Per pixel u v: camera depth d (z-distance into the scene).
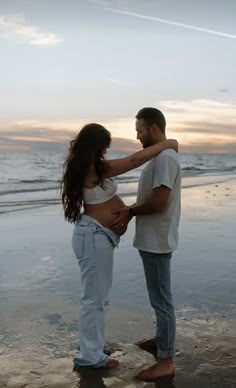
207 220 9.71
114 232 3.38
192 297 4.82
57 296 4.96
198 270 5.84
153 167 3.26
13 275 5.76
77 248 3.39
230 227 8.89
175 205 3.30
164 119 3.38
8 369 3.32
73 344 3.77
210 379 3.19
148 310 4.51
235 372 3.29
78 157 3.28
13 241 7.79
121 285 5.27
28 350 3.64
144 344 3.71
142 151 3.24
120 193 15.73
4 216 10.62
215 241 7.56
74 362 3.41
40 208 12.16
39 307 4.61
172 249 3.29
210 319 4.24
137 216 3.36
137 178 25.02
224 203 12.73
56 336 3.91
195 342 3.76
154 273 3.31
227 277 5.55
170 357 3.26
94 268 3.34
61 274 5.83
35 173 29.34
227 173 31.62
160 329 3.28
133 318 4.30
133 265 6.13
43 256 6.77
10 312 4.45
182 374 3.25
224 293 4.97
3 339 3.84
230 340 3.80
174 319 3.31
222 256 6.57
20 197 15.09
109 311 4.46
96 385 3.11
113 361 3.40
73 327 4.11
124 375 3.25
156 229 3.27
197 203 12.65
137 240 3.36
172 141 3.32
